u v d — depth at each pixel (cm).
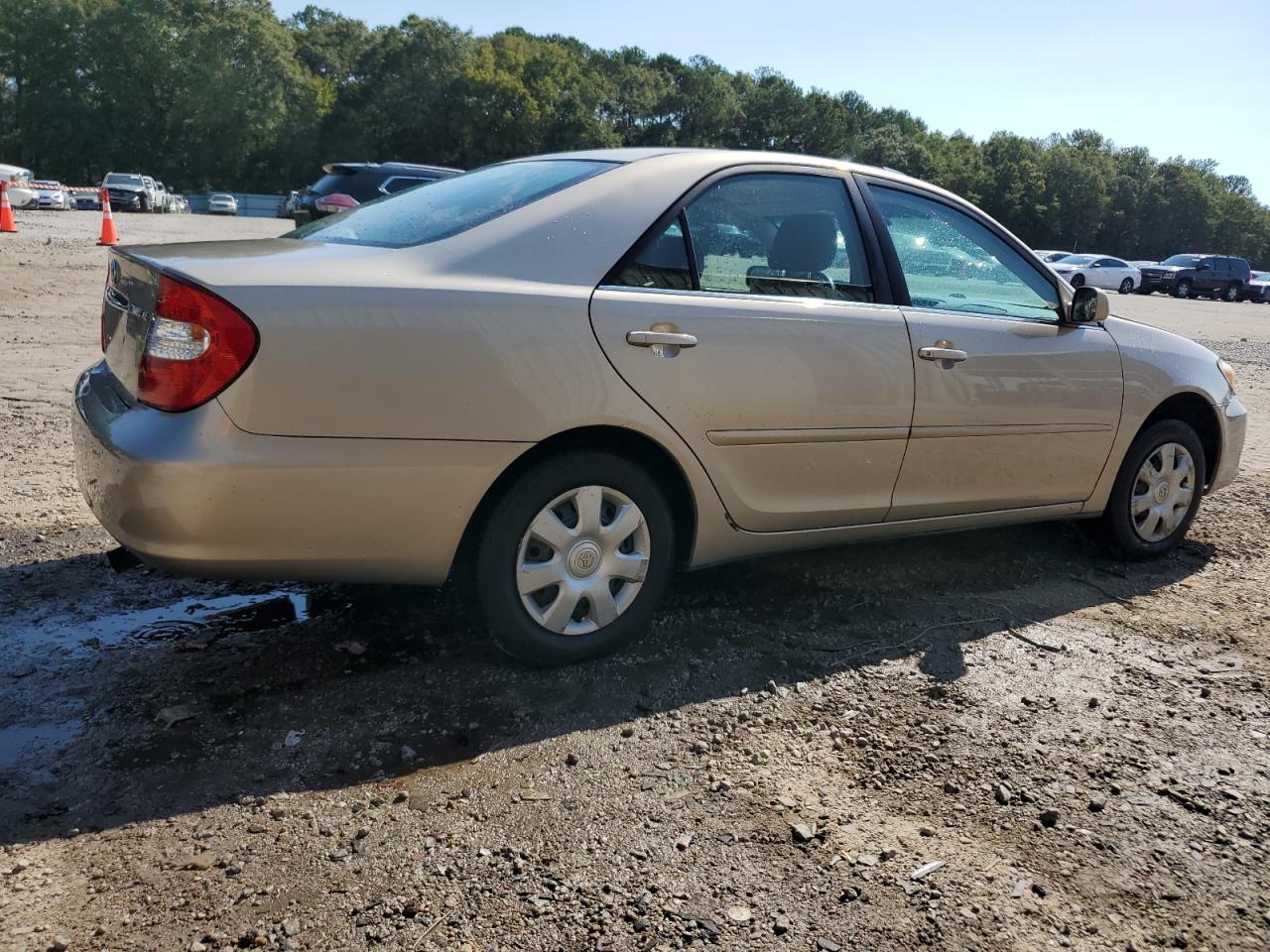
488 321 266
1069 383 392
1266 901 217
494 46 8938
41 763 244
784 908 206
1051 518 414
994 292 385
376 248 281
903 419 347
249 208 6444
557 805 238
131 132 7388
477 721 275
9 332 852
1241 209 10544
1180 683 322
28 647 304
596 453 293
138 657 302
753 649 330
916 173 9644
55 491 448
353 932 193
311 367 245
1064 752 274
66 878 204
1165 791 257
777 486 327
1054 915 209
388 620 336
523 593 291
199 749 254
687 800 242
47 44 7131
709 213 316
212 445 240
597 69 9288
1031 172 9519
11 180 3044
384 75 7981
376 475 256
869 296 347
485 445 268
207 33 7388
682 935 197
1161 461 438
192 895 201
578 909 202
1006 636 353
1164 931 206
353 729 267
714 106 9162
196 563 249
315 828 224
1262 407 901
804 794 247
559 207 293
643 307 291
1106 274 3631
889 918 205
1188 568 440
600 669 308
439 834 224
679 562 329
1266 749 282
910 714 291
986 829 237
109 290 297
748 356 309
